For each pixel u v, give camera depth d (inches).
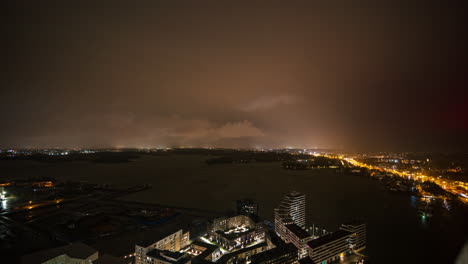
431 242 6943.9
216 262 5014.8
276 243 5757.9
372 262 5831.7
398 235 7401.6
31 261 4367.6
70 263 4552.2
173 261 4653.1
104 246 6609.3
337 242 5738.2
